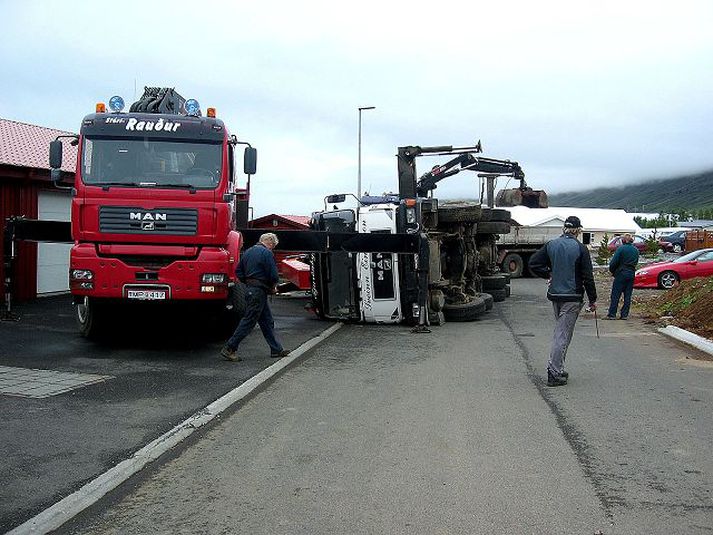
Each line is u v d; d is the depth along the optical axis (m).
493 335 14.15
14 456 6.05
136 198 10.48
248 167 11.95
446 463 5.98
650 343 12.91
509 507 5.01
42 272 17.67
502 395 8.55
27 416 7.26
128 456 6.10
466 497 5.21
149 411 7.59
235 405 8.01
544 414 7.62
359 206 15.27
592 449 6.37
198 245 10.67
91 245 10.46
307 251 13.74
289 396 8.53
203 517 4.88
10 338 11.93
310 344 12.35
